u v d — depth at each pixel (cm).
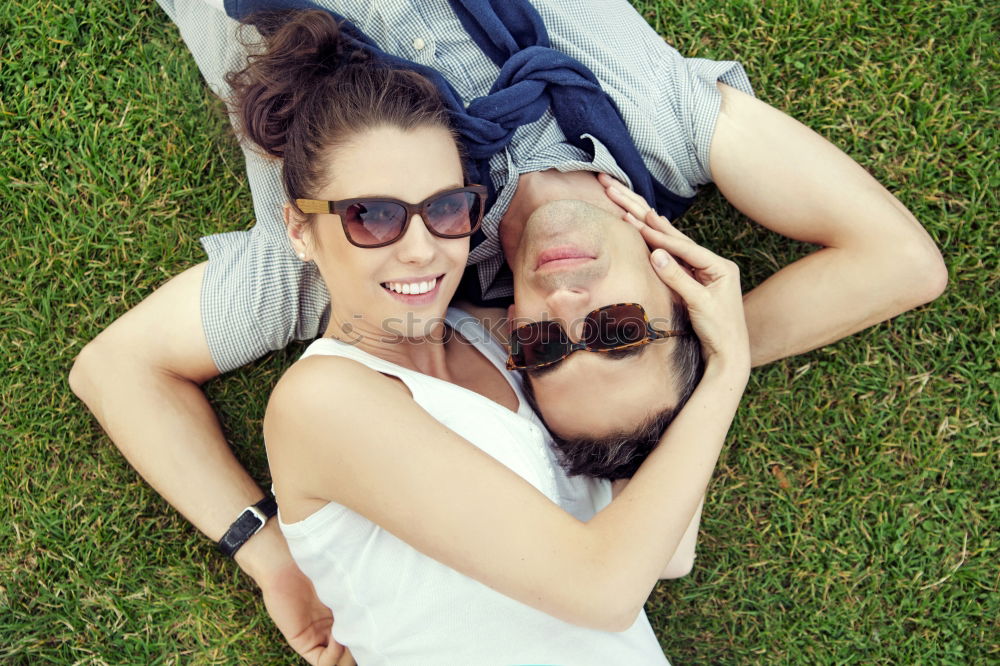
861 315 234
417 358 217
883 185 266
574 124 218
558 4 222
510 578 176
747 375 206
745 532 277
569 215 196
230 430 272
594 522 182
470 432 194
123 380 237
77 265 267
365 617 197
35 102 264
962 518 270
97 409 240
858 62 266
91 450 268
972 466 269
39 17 263
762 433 275
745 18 267
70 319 268
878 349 270
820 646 275
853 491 273
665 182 239
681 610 279
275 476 194
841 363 271
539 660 190
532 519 176
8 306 266
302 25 202
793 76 268
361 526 191
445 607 189
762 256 271
